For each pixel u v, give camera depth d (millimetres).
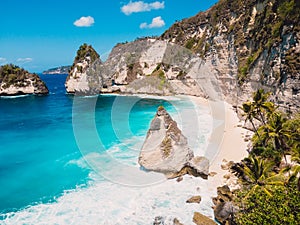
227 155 30969
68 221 19703
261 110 30562
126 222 19375
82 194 23234
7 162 31328
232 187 23484
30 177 27031
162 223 18875
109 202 21812
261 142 28953
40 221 19812
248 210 17906
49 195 23406
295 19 37656
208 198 22141
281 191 17594
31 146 37500
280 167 24859
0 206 21922
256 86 47219
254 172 21078
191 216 19812
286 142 26703
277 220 15641
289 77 36031
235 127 42375
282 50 39094
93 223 19359
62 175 27109
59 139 40688
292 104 34906
